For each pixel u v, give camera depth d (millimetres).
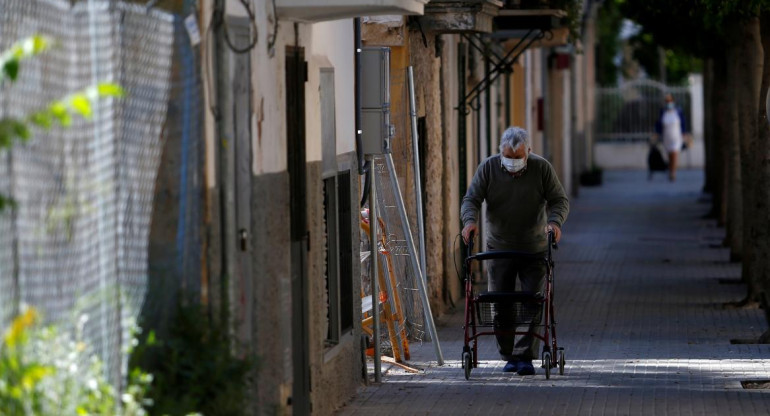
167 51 17719
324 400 25125
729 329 38219
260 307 20812
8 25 13445
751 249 43031
